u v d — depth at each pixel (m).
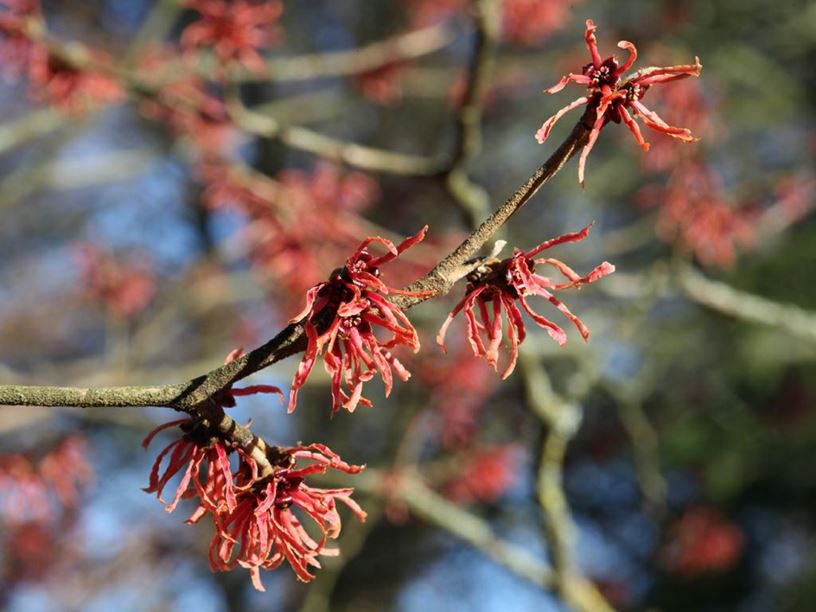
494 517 7.96
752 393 9.51
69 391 2.01
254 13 4.49
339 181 4.88
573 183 9.30
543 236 9.98
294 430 9.01
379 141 10.55
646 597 9.88
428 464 6.15
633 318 5.39
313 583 6.24
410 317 5.16
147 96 4.67
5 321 10.10
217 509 1.99
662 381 9.85
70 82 4.48
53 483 4.57
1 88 9.59
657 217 6.02
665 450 9.53
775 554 9.77
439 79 7.33
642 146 1.97
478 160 10.20
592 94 2.00
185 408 2.02
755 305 5.33
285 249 4.50
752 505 9.62
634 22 9.34
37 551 8.02
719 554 9.35
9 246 10.21
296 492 2.08
